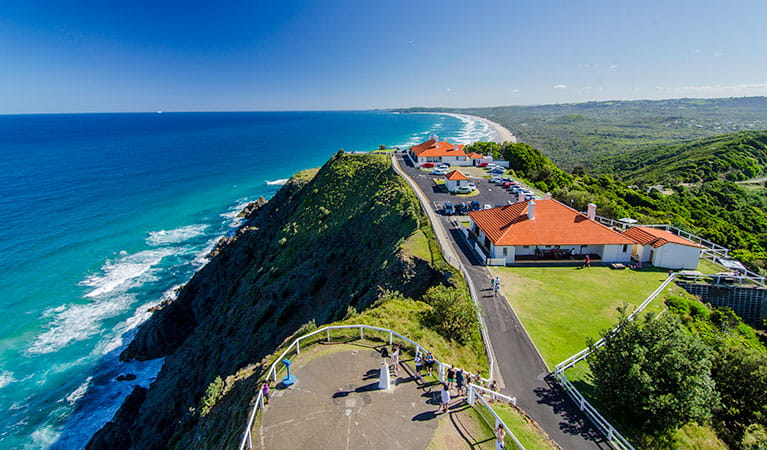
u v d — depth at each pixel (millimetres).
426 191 66438
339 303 42906
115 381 47969
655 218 65562
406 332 25812
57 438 40438
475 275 38500
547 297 34562
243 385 24016
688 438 20750
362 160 89250
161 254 79500
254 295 55000
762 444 20188
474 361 25859
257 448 16469
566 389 23672
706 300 37531
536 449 18297
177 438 32156
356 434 17016
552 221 43688
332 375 20984
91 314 59562
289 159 182500
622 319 23281
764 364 21906
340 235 59438
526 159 96000
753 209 92188
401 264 39375
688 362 19875
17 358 50250
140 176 143000
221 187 130375
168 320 57594
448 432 17203
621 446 19406
